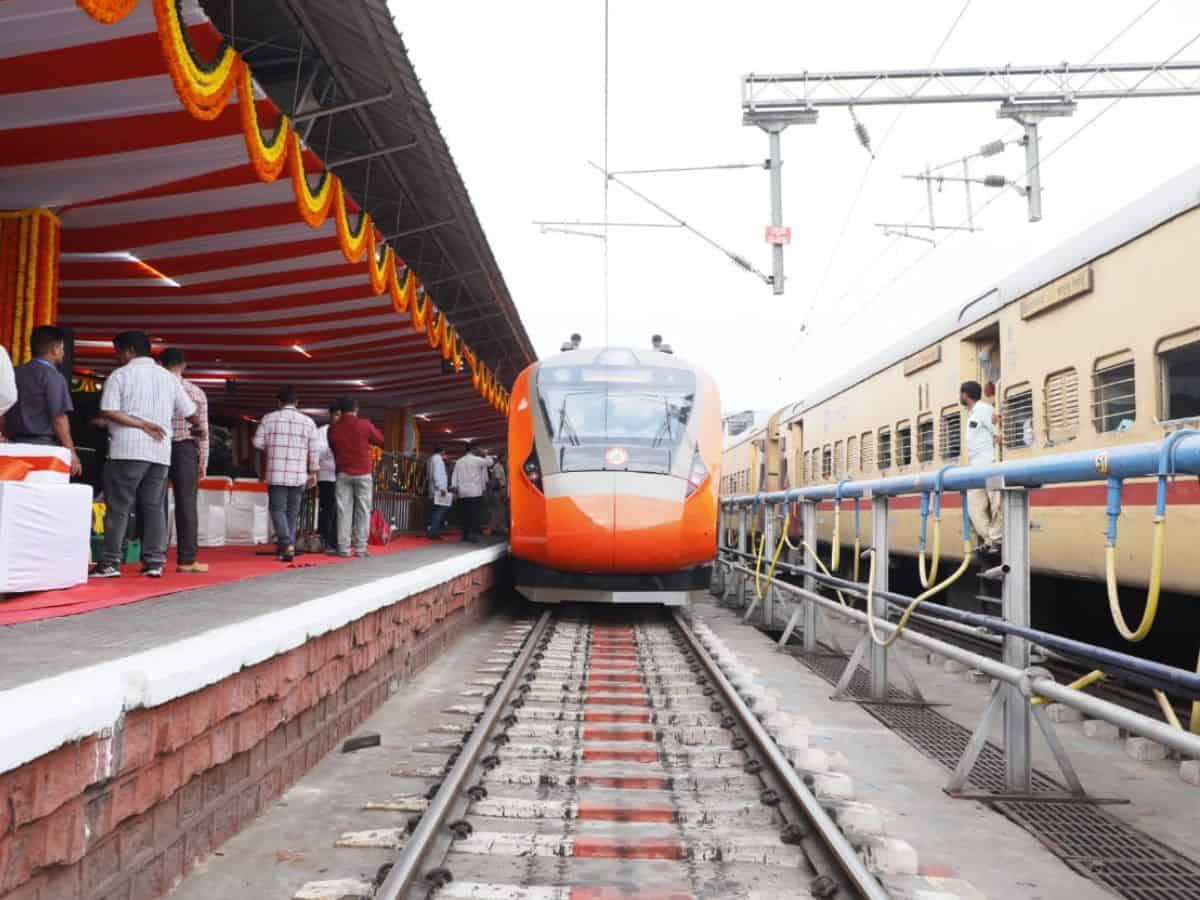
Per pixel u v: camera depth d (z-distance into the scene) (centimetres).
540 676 785
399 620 731
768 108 1252
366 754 551
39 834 258
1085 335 809
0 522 505
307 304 1239
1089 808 475
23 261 816
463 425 3003
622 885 364
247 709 415
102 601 534
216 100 564
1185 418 663
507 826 428
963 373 1052
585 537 1012
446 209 1168
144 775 320
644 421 1077
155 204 842
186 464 745
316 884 348
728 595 1432
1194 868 397
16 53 574
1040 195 1181
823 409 1672
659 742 578
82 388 1784
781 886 368
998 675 482
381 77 814
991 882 378
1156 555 369
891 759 565
